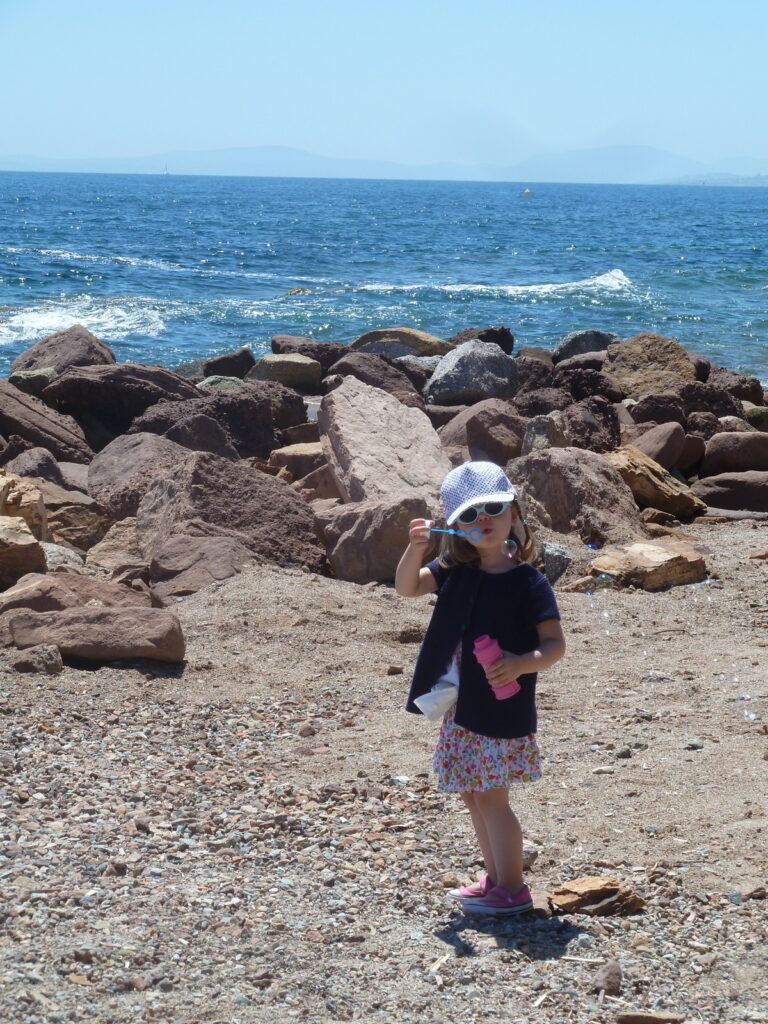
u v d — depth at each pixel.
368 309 34.84
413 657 7.12
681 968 3.43
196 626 7.38
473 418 13.03
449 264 53.38
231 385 19.19
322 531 9.43
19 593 7.10
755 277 47.84
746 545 10.16
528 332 30.84
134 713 5.83
